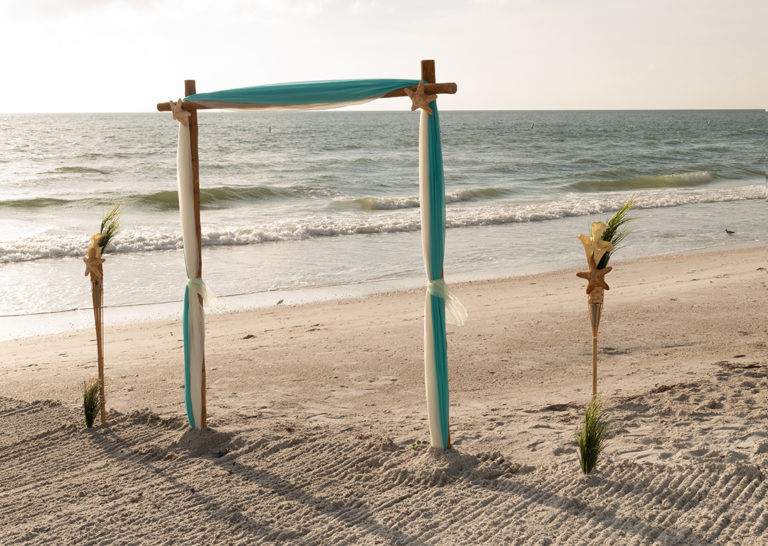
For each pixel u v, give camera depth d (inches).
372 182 1405.0
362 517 168.6
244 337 394.9
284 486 190.2
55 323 443.2
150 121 5551.2
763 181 1466.5
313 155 2096.5
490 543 151.1
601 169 1738.4
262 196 1167.0
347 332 401.1
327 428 237.3
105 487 194.1
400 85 197.3
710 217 927.7
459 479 188.5
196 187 223.0
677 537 148.5
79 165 1644.9
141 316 460.8
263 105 210.7
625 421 230.5
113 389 297.9
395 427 238.7
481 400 274.1
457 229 845.2
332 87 203.9
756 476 175.0
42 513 177.9
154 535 163.0
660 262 630.5
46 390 297.1
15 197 1083.3
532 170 1721.2
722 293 461.4
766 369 285.1
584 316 416.2
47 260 639.1
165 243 705.6
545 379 300.5
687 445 203.3
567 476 184.7
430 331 200.4
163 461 213.2
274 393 289.0
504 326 397.4
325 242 754.8
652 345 346.9
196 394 228.7
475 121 6481.3
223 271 601.9
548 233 812.0
